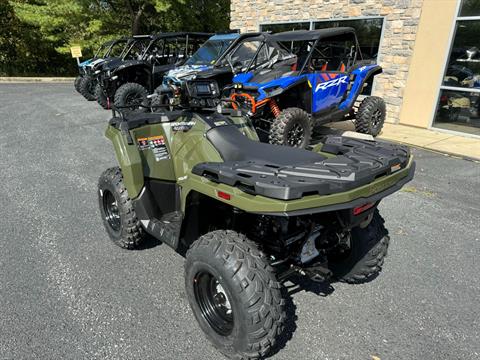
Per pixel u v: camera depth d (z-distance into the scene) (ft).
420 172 17.44
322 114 20.81
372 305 8.52
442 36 23.91
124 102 29.66
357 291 9.00
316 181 5.89
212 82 9.33
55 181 15.85
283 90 18.06
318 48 22.75
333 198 5.76
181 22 70.44
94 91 36.27
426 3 24.22
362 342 7.45
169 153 9.62
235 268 6.14
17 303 8.36
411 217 12.88
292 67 20.88
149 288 8.97
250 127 9.85
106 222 10.94
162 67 32.86
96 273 9.52
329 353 7.16
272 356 7.06
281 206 5.47
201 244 6.71
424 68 25.22
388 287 9.16
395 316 8.19
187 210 7.72
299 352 7.16
